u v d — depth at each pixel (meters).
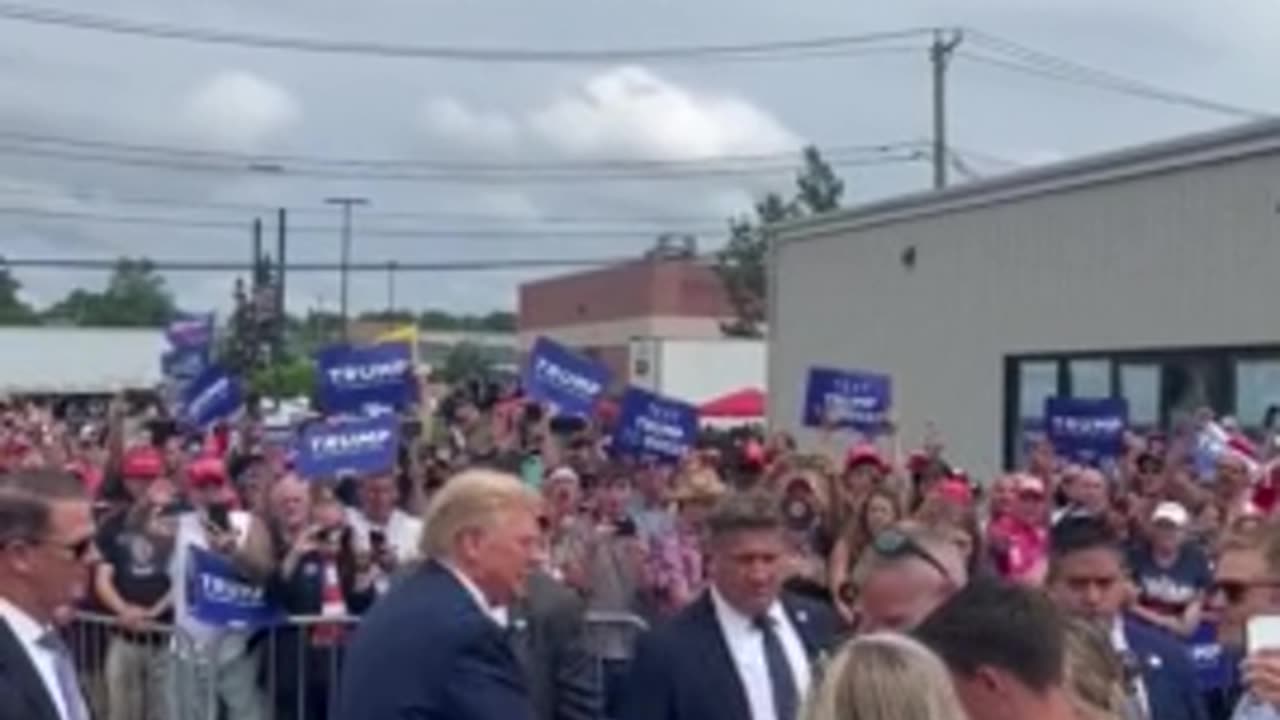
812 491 12.54
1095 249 24.66
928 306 28.38
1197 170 22.73
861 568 5.38
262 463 16.30
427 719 5.46
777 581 6.30
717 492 12.71
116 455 16.28
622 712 6.38
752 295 65.00
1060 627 3.49
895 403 29.14
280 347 58.53
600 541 12.79
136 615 11.97
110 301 115.69
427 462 16.41
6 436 24.05
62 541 5.55
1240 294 21.97
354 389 16.78
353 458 12.66
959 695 3.39
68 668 5.65
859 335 30.23
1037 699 3.38
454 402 24.84
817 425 19.44
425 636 5.53
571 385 17.45
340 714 5.66
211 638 11.27
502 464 15.02
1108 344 24.34
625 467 15.67
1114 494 15.53
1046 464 17.45
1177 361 23.08
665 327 64.62
